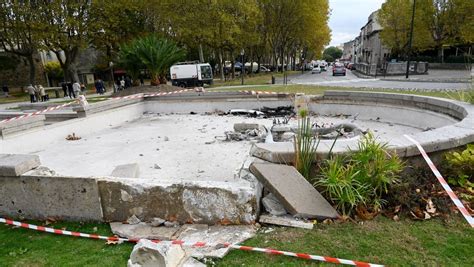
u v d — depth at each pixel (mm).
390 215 3318
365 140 3836
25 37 26359
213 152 6574
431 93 12180
